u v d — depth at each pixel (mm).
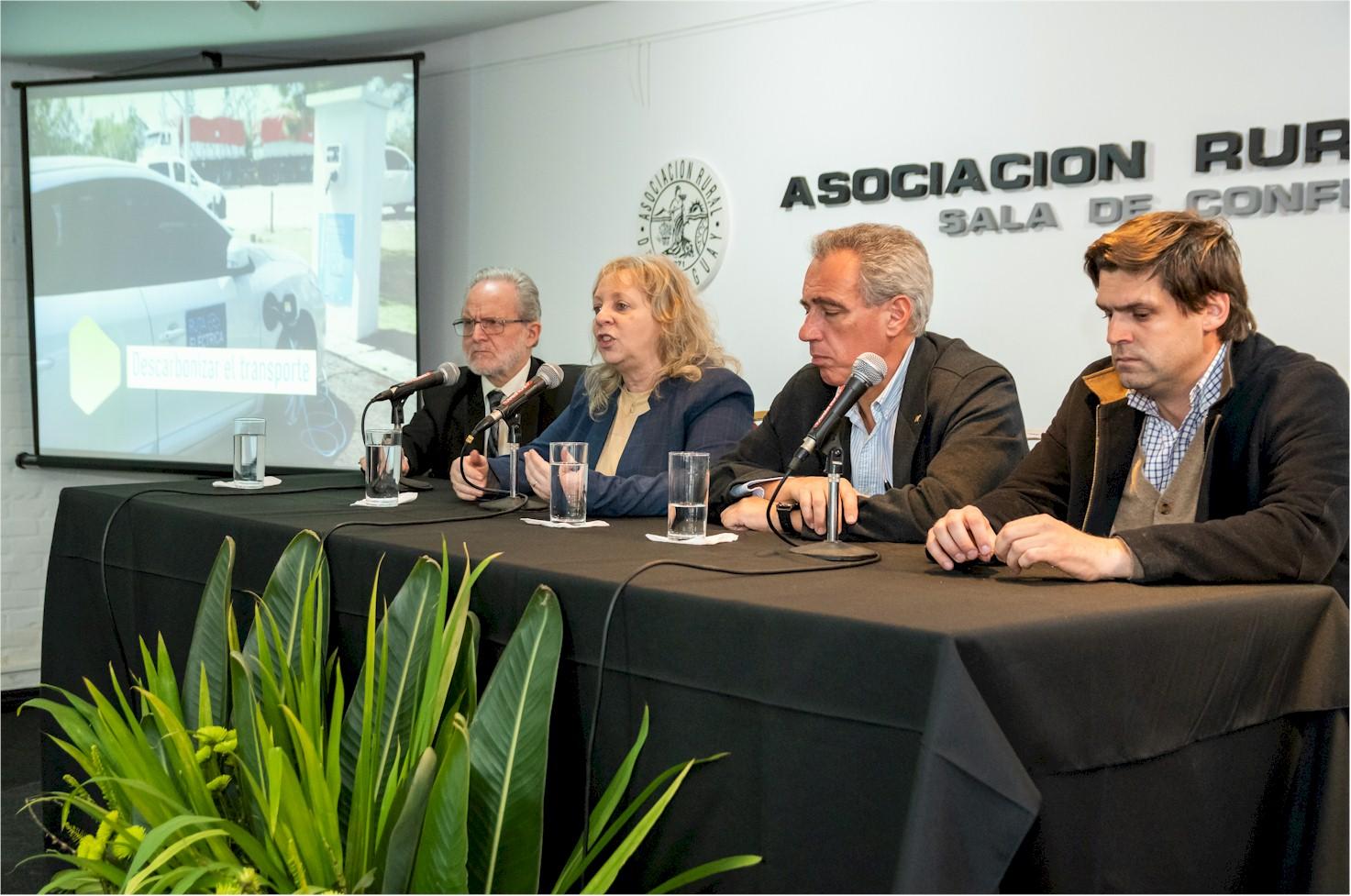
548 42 5141
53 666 2719
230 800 1819
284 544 2123
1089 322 3748
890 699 1271
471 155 5449
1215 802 1538
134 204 5434
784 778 1367
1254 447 1781
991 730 1219
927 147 4082
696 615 1466
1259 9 3363
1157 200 3572
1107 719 1379
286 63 5234
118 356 5469
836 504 1893
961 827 1205
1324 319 3275
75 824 2635
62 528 2713
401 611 1829
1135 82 3609
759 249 4547
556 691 1651
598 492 2367
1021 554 1601
